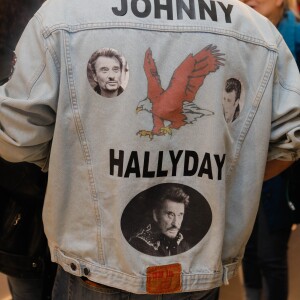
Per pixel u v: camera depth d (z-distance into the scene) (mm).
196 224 1197
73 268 1212
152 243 1176
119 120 1114
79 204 1173
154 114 1126
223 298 2795
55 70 1108
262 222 2252
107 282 1185
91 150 1140
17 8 1377
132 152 1124
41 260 1549
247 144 1235
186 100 1139
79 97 1114
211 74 1147
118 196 1137
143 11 1120
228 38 1164
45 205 1220
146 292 1184
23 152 1166
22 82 1133
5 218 1522
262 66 1216
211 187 1186
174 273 1193
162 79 1123
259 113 1226
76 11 1113
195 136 1159
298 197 2078
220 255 1227
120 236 1155
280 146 1295
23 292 1677
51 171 1164
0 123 1146
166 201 1173
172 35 1124
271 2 2049
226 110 1184
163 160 1148
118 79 1108
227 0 1201
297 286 2920
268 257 2295
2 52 1366
